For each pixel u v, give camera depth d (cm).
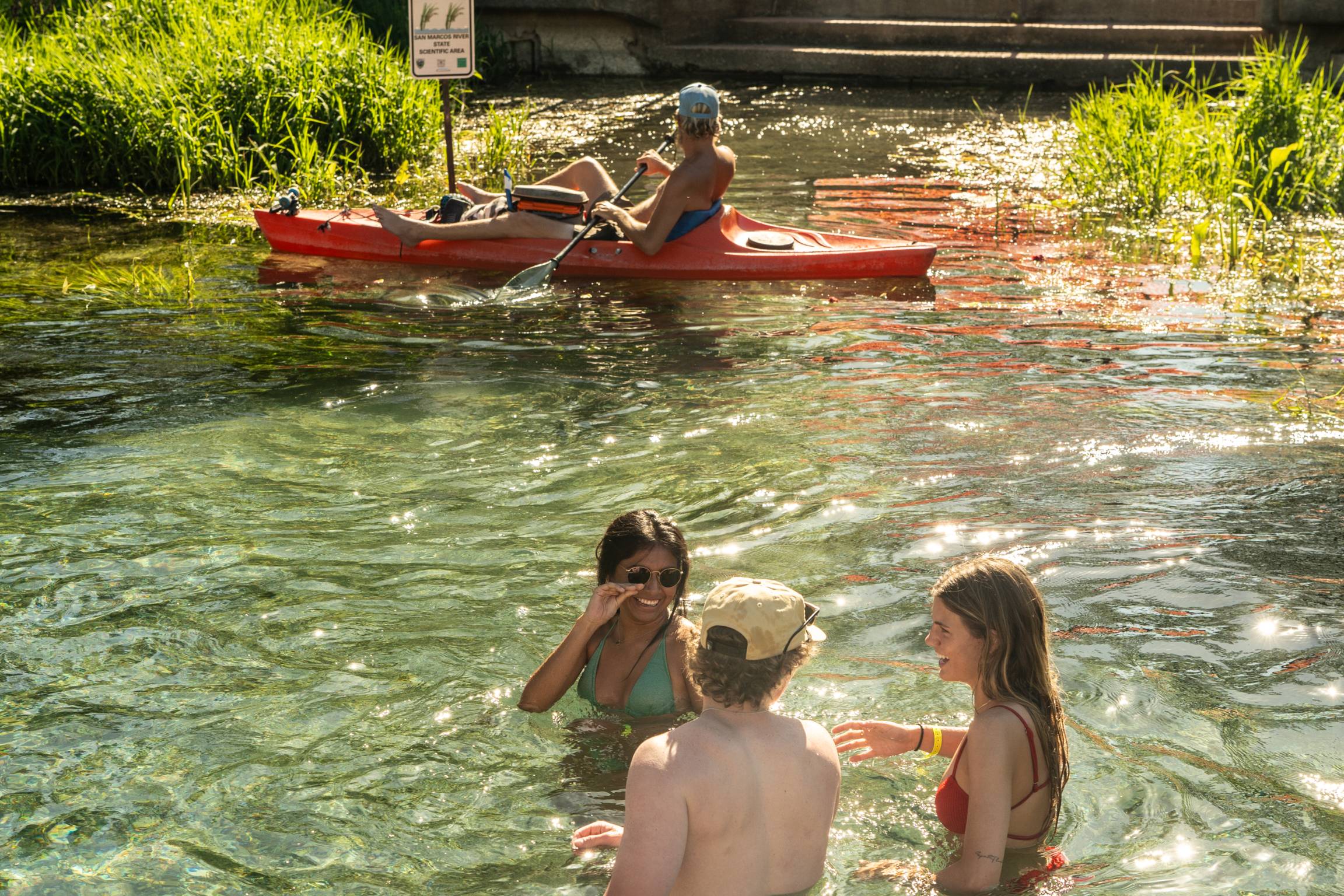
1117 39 1914
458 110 1797
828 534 539
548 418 687
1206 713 398
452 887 322
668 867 277
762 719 301
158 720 398
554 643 448
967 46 1980
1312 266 1029
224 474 605
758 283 992
